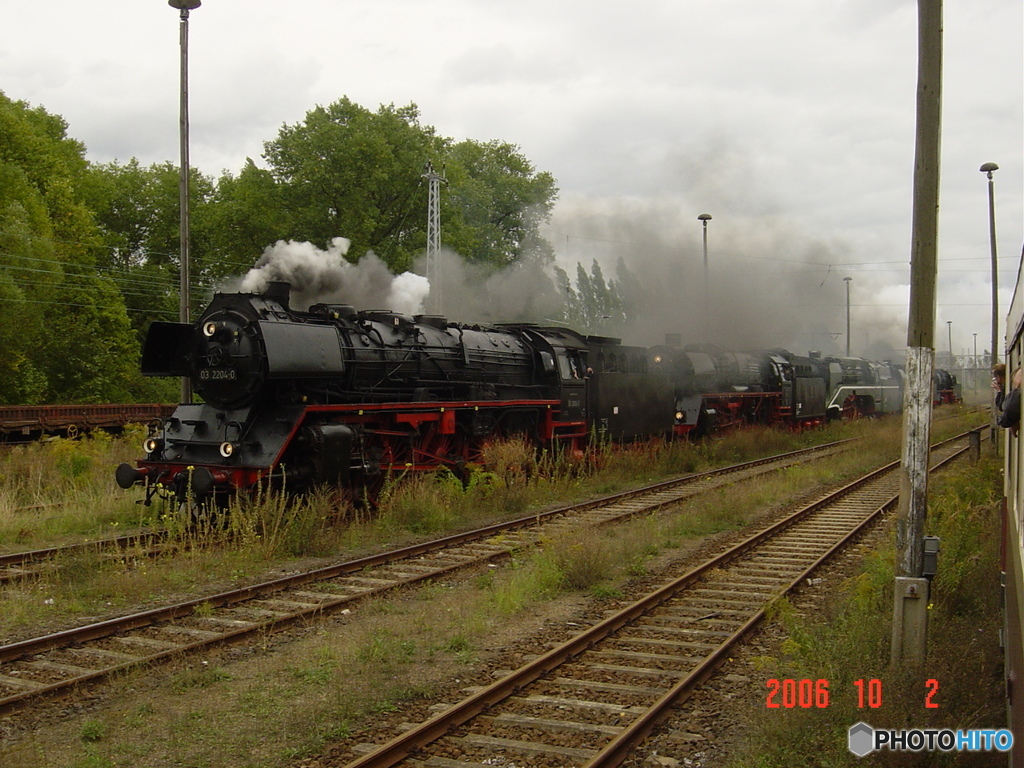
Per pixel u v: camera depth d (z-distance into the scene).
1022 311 5.08
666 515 14.98
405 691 6.32
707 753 5.43
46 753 5.32
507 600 8.63
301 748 5.38
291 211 36.12
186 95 16.20
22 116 38.81
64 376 36.09
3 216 31.34
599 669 6.91
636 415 22.98
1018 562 4.55
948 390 54.53
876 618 7.29
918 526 6.40
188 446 12.91
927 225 6.51
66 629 7.82
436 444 16.08
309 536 11.24
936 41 6.50
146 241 50.31
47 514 13.16
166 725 5.77
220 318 13.06
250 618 8.24
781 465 23.33
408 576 10.06
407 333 15.49
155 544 11.23
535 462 17.12
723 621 8.33
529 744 5.46
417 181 37.44
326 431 12.73
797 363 35.31
